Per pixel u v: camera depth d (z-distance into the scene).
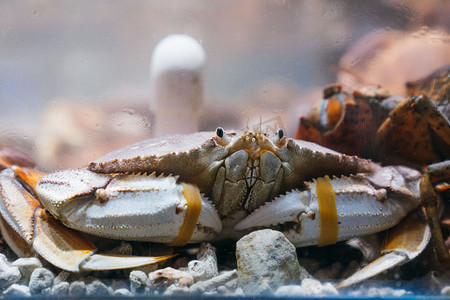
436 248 0.55
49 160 0.64
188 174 0.56
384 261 0.54
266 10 0.68
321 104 0.66
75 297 0.49
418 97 0.58
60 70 0.67
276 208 0.56
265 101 0.68
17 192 0.56
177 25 0.68
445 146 0.62
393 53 0.65
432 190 0.55
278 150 0.56
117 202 0.54
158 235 0.54
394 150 0.63
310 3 0.67
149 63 0.67
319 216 0.55
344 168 0.57
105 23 0.67
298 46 0.68
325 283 0.53
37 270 0.52
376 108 0.63
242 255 0.53
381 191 0.56
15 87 0.67
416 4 0.65
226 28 0.68
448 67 0.62
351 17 0.66
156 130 0.68
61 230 0.55
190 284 0.52
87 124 0.67
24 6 0.67
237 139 0.55
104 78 0.68
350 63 0.67
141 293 0.52
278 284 0.52
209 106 0.68
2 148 0.64
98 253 0.54
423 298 0.50
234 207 0.57
